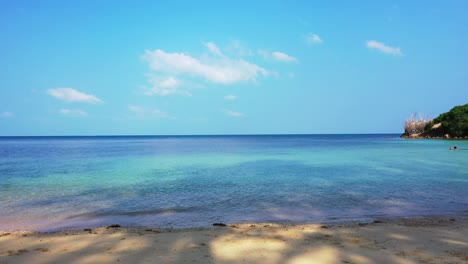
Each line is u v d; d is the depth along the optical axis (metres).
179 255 6.88
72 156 46.06
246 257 6.75
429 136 121.94
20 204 13.88
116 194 16.14
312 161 35.84
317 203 13.78
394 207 12.95
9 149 69.62
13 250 7.43
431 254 6.93
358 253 7.01
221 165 31.75
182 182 20.16
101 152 57.22
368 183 19.33
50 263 6.49
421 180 20.44
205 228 9.66
